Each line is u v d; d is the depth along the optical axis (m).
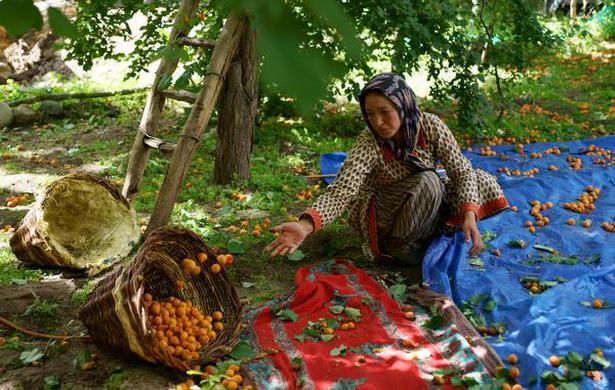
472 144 7.35
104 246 4.33
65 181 4.21
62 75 10.35
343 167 3.79
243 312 3.37
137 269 2.86
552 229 4.64
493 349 3.09
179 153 4.38
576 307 3.49
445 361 3.05
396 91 3.55
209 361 3.01
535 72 10.64
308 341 3.26
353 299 3.63
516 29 7.44
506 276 3.90
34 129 8.14
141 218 5.08
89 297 3.15
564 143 7.05
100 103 8.85
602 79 10.36
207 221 5.00
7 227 4.85
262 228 4.87
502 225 4.79
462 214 3.80
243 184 5.73
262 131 7.34
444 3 6.47
